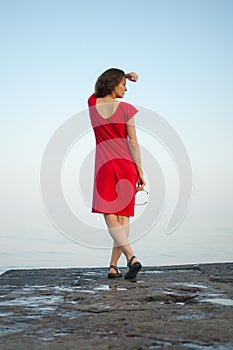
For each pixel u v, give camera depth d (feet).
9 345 8.35
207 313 10.32
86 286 13.52
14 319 9.94
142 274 15.72
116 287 13.32
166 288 13.08
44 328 9.31
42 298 12.03
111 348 8.20
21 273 16.20
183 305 11.19
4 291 12.97
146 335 8.85
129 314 10.28
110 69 14.90
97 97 14.94
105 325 9.46
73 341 8.55
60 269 16.96
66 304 11.29
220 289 12.98
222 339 8.61
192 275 15.35
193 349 8.15
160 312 10.43
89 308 10.83
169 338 8.68
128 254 14.55
